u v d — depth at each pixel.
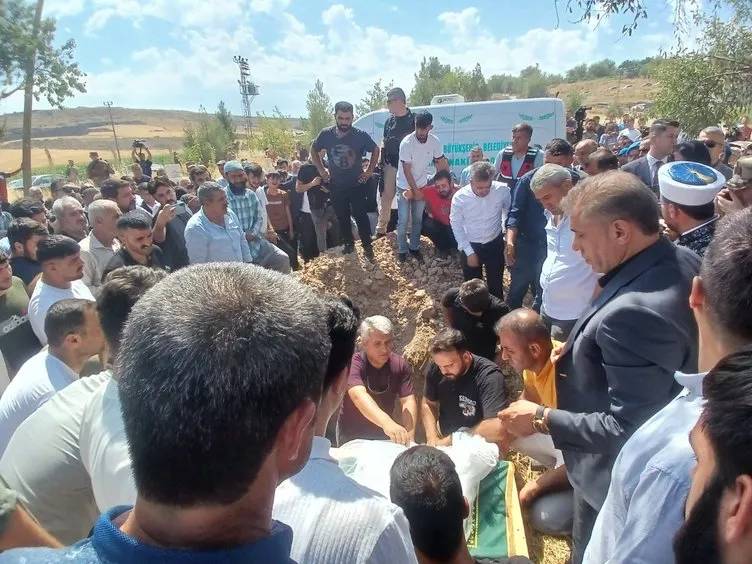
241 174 5.95
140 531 0.77
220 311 0.80
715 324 1.18
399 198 6.17
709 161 4.39
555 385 2.30
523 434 2.18
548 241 3.85
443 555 1.72
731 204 2.88
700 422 0.84
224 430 0.74
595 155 4.65
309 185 7.33
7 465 1.79
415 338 5.48
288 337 0.82
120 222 4.25
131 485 1.46
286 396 0.80
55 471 1.73
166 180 7.73
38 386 2.40
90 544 0.77
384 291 6.03
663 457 1.11
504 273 6.00
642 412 1.83
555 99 8.81
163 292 0.85
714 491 0.77
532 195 4.70
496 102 9.02
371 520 1.22
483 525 2.60
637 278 1.93
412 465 1.78
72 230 5.12
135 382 0.77
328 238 7.77
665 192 2.54
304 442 0.92
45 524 1.74
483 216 5.14
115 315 1.94
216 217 5.00
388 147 6.56
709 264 1.20
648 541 1.09
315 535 1.20
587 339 2.01
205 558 0.72
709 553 0.78
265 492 0.81
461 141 9.20
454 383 3.59
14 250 4.36
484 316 4.14
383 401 3.75
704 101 8.46
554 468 3.13
